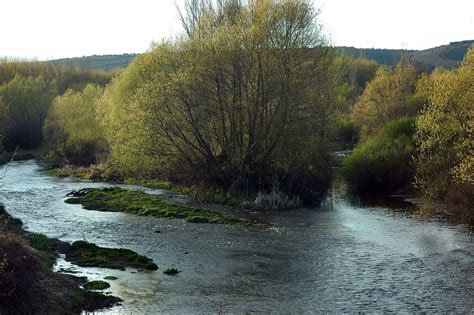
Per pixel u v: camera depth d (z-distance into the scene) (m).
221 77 38.03
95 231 27.91
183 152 39.25
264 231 28.02
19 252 15.84
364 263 21.47
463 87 34.41
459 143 32.81
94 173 53.00
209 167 39.50
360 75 118.06
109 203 36.34
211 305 16.73
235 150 38.59
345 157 51.34
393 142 44.81
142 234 27.27
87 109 72.19
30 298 15.12
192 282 19.14
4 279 14.47
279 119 37.25
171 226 29.39
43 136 82.25
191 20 45.44
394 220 30.97
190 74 37.06
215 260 22.17
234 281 19.23
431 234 26.78
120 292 17.89
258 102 37.34
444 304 16.66
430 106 39.28
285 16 37.00
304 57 37.53
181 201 38.19
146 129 38.16
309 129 38.03
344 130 65.62
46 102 87.25
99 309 16.22
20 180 51.66
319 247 24.31
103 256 22.28
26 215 32.38
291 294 17.80
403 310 16.19
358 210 35.09
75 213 33.34
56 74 123.75
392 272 20.16
